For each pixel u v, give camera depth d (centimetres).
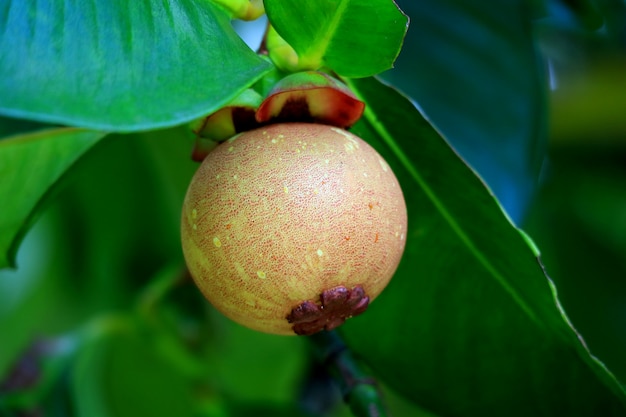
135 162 67
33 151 52
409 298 52
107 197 69
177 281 65
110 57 43
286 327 46
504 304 51
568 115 69
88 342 65
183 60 44
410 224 51
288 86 46
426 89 57
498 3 59
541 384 51
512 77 58
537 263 47
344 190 45
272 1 45
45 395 64
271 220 44
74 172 52
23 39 43
